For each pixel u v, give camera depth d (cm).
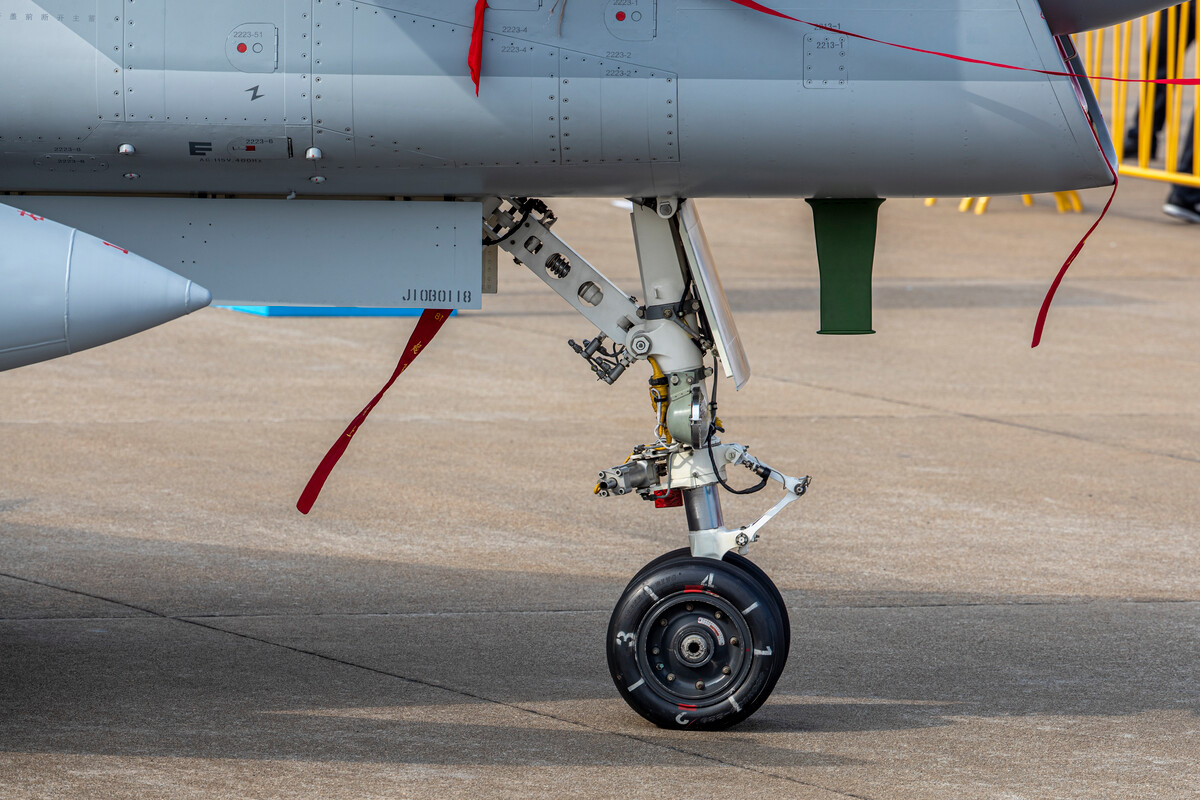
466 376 3397
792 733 1501
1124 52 5781
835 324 1606
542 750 1435
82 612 1880
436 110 1441
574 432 2925
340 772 1363
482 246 1608
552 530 2316
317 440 2822
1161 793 1351
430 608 1934
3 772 1341
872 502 2491
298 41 1440
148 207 1535
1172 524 2389
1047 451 2839
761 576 1562
